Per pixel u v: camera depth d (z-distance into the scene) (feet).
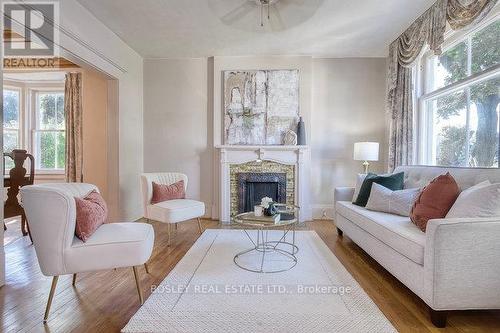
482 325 5.49
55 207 5.65
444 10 9.05
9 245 10.29
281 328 5.32
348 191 11.86
